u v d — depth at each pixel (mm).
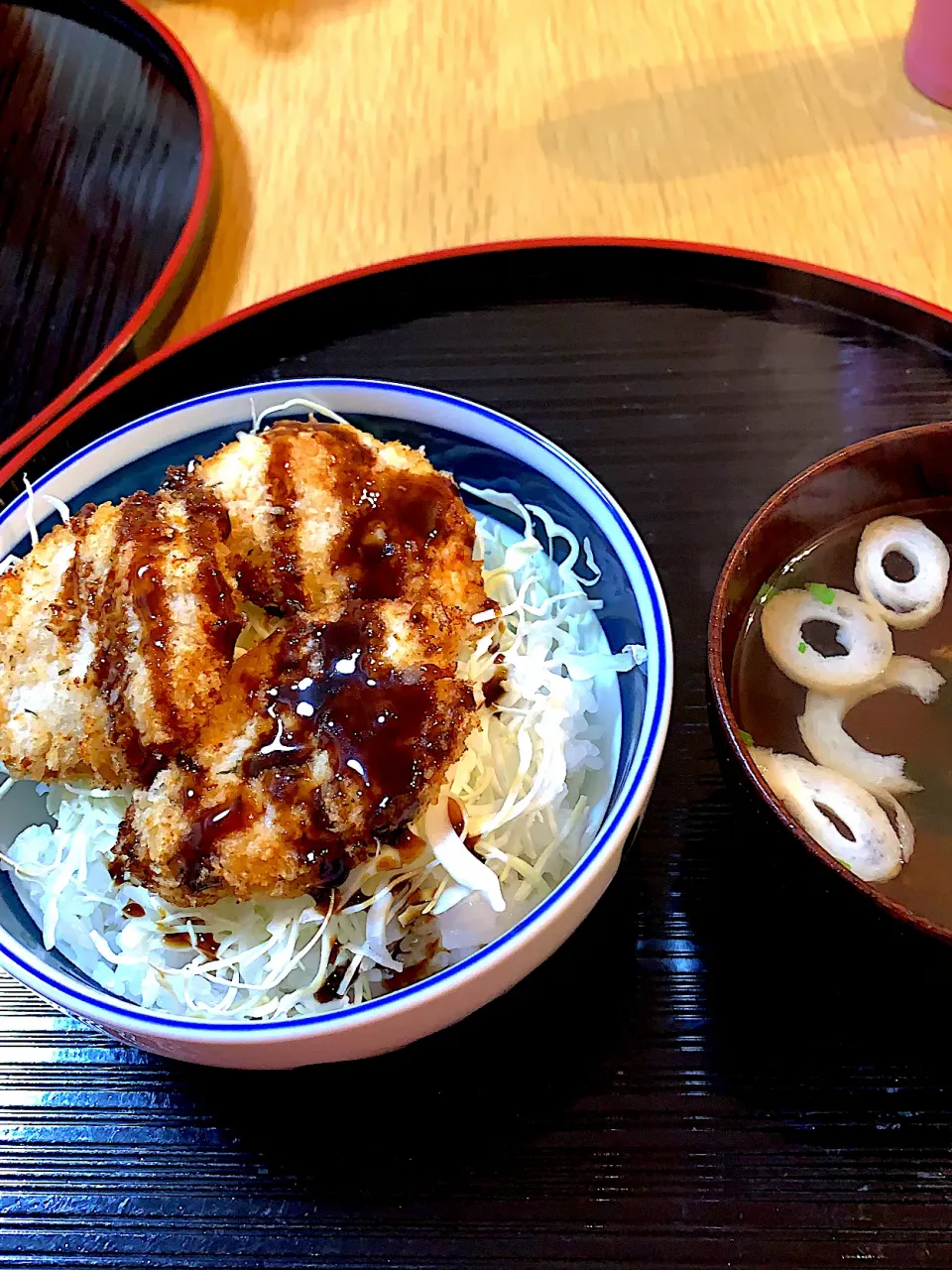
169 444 271
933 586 239
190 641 217
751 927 230
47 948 232
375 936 222
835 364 306
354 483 243
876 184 358
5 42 424
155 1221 207
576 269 327
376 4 433
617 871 225
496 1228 203
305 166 382
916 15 372
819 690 231
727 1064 216
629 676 238
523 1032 222
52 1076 224
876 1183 203
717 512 287
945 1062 214
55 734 226
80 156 383
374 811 209
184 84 398
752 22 407
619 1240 200
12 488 295
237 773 215
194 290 350
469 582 242
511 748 247
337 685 217
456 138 386
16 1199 211
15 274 354
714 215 356
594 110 389
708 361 310
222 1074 222
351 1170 210
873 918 186
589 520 251
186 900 219
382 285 327
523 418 304
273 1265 201
